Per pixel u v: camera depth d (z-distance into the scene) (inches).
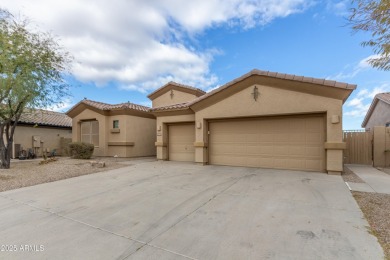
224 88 399.9
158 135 523.5
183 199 216.2
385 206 178.4
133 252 121.0
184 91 677.9
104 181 307.1
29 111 471.2
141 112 668.1
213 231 143.9
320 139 346.3
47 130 754.2
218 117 415.5
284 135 374.6
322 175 313.1
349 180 278.2
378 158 408.2
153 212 183.0
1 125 427.5
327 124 322.3
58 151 782.5
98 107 634.8
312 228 142.8
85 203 211.3
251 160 402.9
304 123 358.9
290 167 367.9
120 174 357.4
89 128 687.1
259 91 374.9
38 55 435.8
